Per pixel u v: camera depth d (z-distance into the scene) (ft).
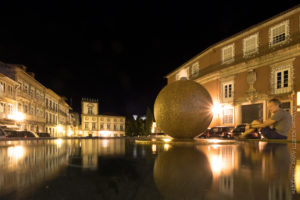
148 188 4.36
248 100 66.28
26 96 97.04
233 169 6.21
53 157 8.88
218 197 3.79
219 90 78.33
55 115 147.74
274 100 19.13
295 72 54.13
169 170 6.12
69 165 6.90
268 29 63.67
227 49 77.82
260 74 63.87
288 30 57.88
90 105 215.92
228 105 74.28
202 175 5.47
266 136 19.62
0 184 4.61
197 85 18.85
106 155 9.59
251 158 8.42
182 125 18.12
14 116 85.97
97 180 5.02
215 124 78.59
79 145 16.75
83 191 4.15
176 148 13.35
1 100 77.20
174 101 18.17
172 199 3.73
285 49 55.83
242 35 71.61
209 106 18.57
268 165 6.86
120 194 4.01
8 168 6.34
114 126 223.30
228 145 15.96
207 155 9.44
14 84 85.30
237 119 70.23
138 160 7.98
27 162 7.49
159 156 9.12
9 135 50.49
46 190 4.21
